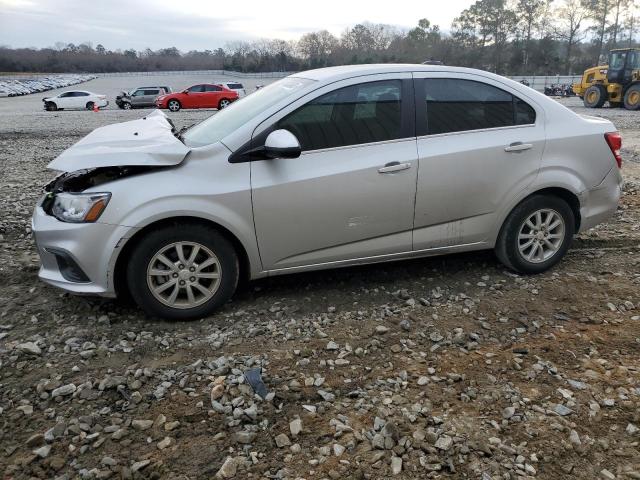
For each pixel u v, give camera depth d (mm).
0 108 35469
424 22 79625
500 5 76125
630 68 24406
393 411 2844
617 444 2627
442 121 4105
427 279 4496
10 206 6582
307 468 2469
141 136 4000
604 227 5734
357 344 3508
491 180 4191
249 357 3328
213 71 102438
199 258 3744
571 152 4391
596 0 72625
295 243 3875
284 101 3840
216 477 2410
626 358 3338
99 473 2434
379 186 3916
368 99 3961
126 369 3217
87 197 3525
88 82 84812
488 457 2535
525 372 3197
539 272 4562
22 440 2648
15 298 4125
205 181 3615
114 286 3617
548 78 50750
